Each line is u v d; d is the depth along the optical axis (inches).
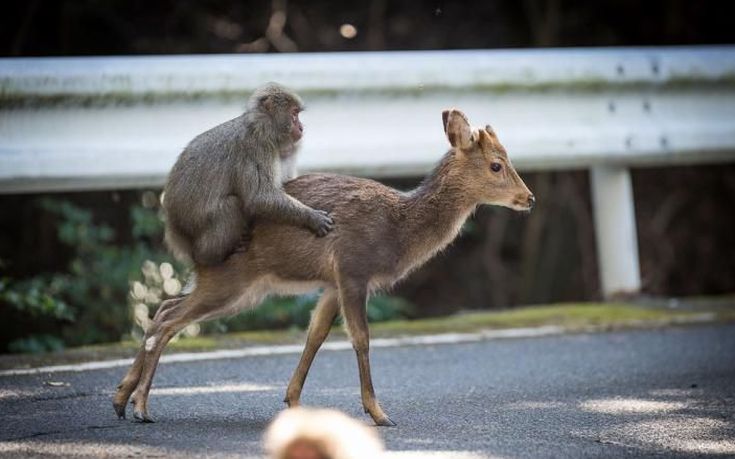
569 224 816.9
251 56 553.0
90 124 522.0
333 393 432.8
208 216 395.9
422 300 829.8
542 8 855.1
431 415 396.2
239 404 408.5
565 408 409.4
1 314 642.2
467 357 501.0
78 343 641.6
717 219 840.3
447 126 415.8
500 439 361.4
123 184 529.7
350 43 822.5
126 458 327.9
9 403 405.7
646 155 602.2
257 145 405.1
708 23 867.4
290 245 392.2
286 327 627.2
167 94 531.8
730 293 836.0
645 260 829.2
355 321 386.6
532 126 585.9
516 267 834.2
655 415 400.5
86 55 784.3
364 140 557.9
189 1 799.7
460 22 851.4
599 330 557.6
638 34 869.8
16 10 749.9
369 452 208.2
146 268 662.5
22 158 507.8
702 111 616.1
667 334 550.0
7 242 735.1
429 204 409.7
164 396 420.8
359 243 391.2
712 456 347.9
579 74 591.2
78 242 671.8
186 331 597.9
